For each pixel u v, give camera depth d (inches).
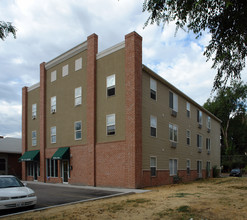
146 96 730.2
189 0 280.1
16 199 358.3
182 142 957.2
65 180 850.8
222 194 508.1
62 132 887.1
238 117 1941.4
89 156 748.0
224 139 2049.7
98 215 324.5
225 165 1897.1
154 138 750.5
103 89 751.1
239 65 304.2
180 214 317.7
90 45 799.1
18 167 1225.4
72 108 854.5
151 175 713.6
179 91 932.6
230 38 286.4
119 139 682.8
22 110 1152.2
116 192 563.8
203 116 1242.6
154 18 300.8
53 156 863.1
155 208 360.5
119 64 713.6
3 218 319.0
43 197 502.3
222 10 279.9
